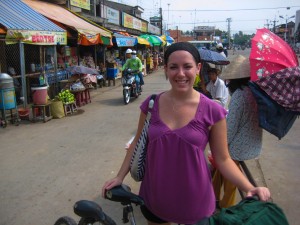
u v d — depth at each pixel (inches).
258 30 126.4
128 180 191.8
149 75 895.1
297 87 110.1
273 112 110.1
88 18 647.1
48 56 448.5
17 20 353.4
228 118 125.3
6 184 187.3
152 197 84.4
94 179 193.5
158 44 1071.6
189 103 81.8
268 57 116.1
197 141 79.4
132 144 94.6
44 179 193.8
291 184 184.1
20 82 404.5
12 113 337.1
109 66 648.4
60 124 327.3
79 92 415.8
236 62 127.3
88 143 262.5
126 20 912.9
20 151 244.1
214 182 144.9
